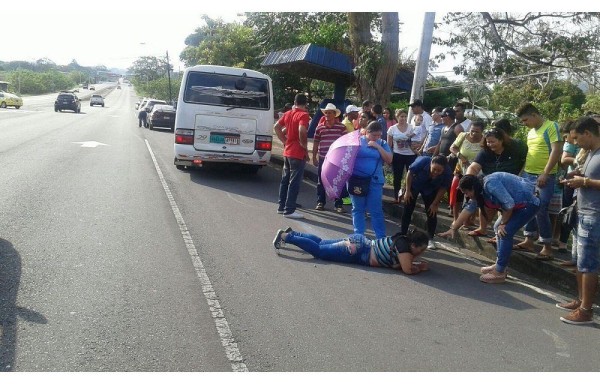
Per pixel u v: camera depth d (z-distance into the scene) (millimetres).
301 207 9297
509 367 3910
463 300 5238
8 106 42125
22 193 8672
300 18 19609
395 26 12797
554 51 12797
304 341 4105
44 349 3752
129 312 4422
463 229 7625
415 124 9562
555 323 4801
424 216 8328
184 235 6840
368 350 4023
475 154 7324
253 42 27750
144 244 6336
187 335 4086
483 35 13070
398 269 6004
